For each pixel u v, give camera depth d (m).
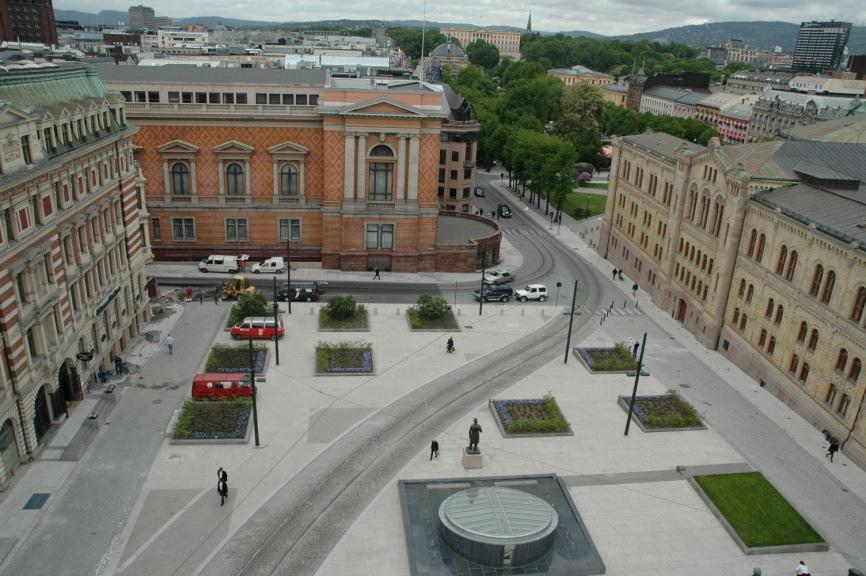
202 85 86.19
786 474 48.31
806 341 56.06
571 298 83.94
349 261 88.81
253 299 68.88
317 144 85.44
